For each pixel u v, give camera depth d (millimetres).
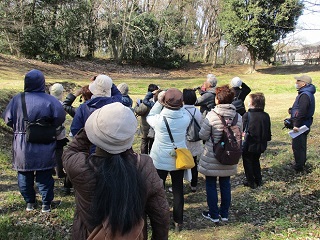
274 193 4930
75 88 18234
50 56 26719
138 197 1653
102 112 1718
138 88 21500
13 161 3924
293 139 5648
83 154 1805
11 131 7938
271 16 26953
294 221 4070
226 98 4008
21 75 19250
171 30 34188
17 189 4973
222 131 3916
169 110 3740
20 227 3756
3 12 22984
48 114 3834
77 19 29219
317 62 34781
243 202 4773
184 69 35188
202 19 40906
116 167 1647
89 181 1672
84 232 1752
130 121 1712
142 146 6348
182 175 3904
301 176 5520
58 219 4012
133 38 33062
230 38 30266
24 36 25266
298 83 5477
